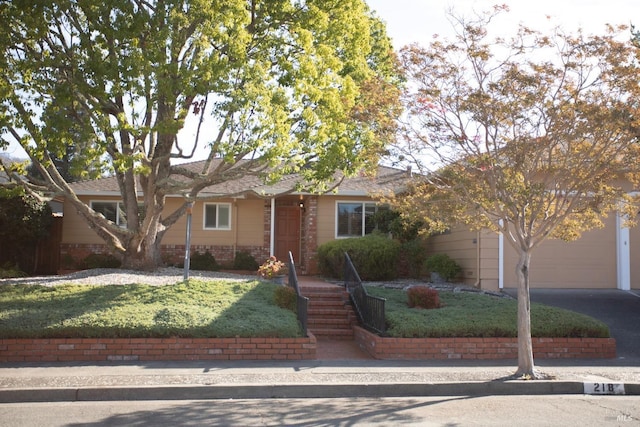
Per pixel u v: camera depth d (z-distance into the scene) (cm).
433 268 1839
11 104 1338
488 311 1334
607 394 955
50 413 795
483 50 1055
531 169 1038
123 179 1664
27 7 1262
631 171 1032
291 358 1159
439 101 1076
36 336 1123
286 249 2325
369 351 1248
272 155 1270
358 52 1529
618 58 1009
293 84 1374
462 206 1077
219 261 2258
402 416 785
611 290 1714
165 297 1303
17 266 2033
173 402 869
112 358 1126
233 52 1296
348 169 1403
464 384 949
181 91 1292
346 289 1634
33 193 1460
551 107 1005
